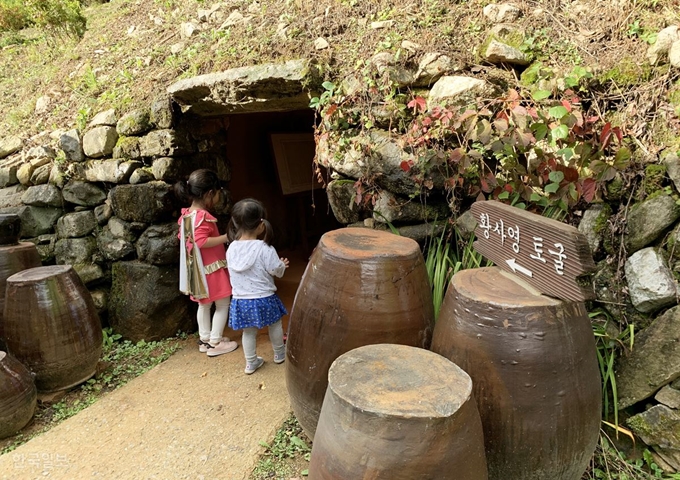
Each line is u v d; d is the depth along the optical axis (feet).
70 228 12.24
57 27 18.86
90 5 22.89
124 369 10.75
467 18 8.95
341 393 4.27
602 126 7.02
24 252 10.97
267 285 9.62
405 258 6.22
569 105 6.62
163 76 12.04
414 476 3.96
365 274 6.02
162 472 7.15
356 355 4.97
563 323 4.98
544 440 4.99
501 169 7.67
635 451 6.77
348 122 8.41
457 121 7.22
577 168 6.94
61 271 9.89
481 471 4.37
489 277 5.81
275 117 18.34
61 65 16.93
